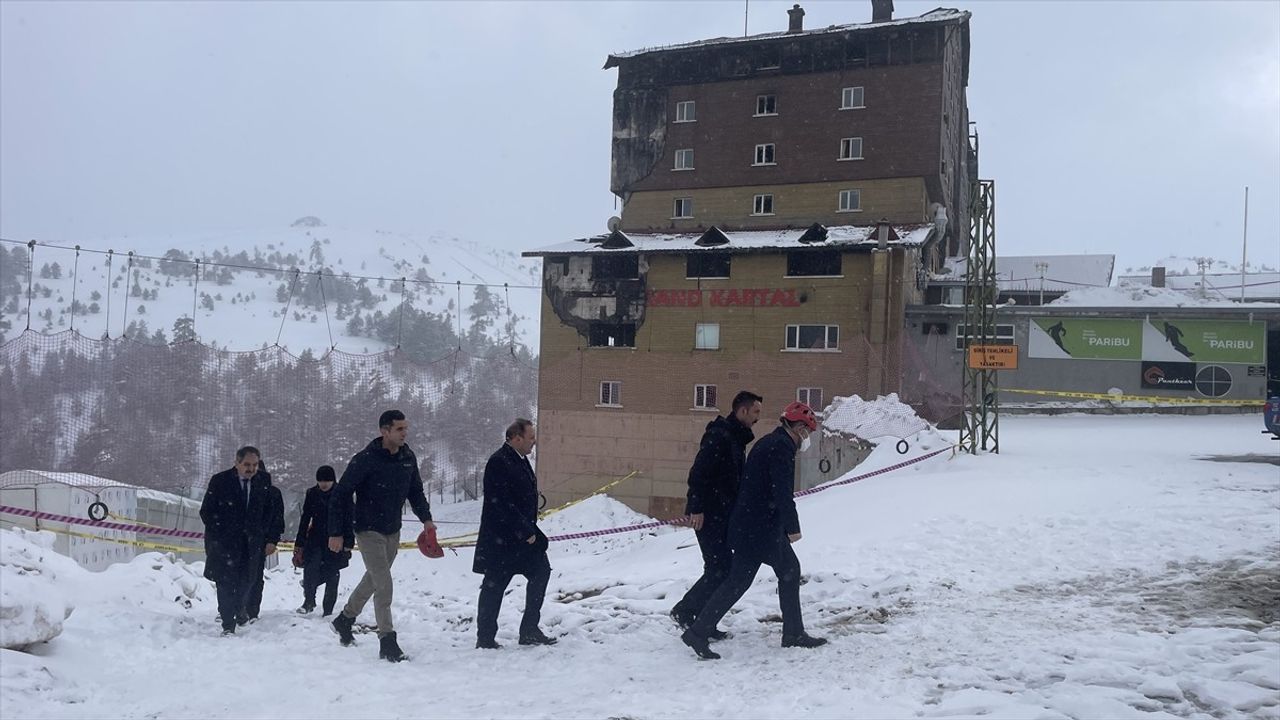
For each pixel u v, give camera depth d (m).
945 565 9.78
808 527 13.23
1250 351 37.94
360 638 8.62
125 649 7.66
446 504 48.25
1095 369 39.41
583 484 43.47
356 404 43.44
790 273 41.38
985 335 20.48
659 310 42.97
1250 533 10.21
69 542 18.56
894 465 19.66
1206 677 5.50
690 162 47.31
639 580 10.99
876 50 44.41
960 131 53.53
